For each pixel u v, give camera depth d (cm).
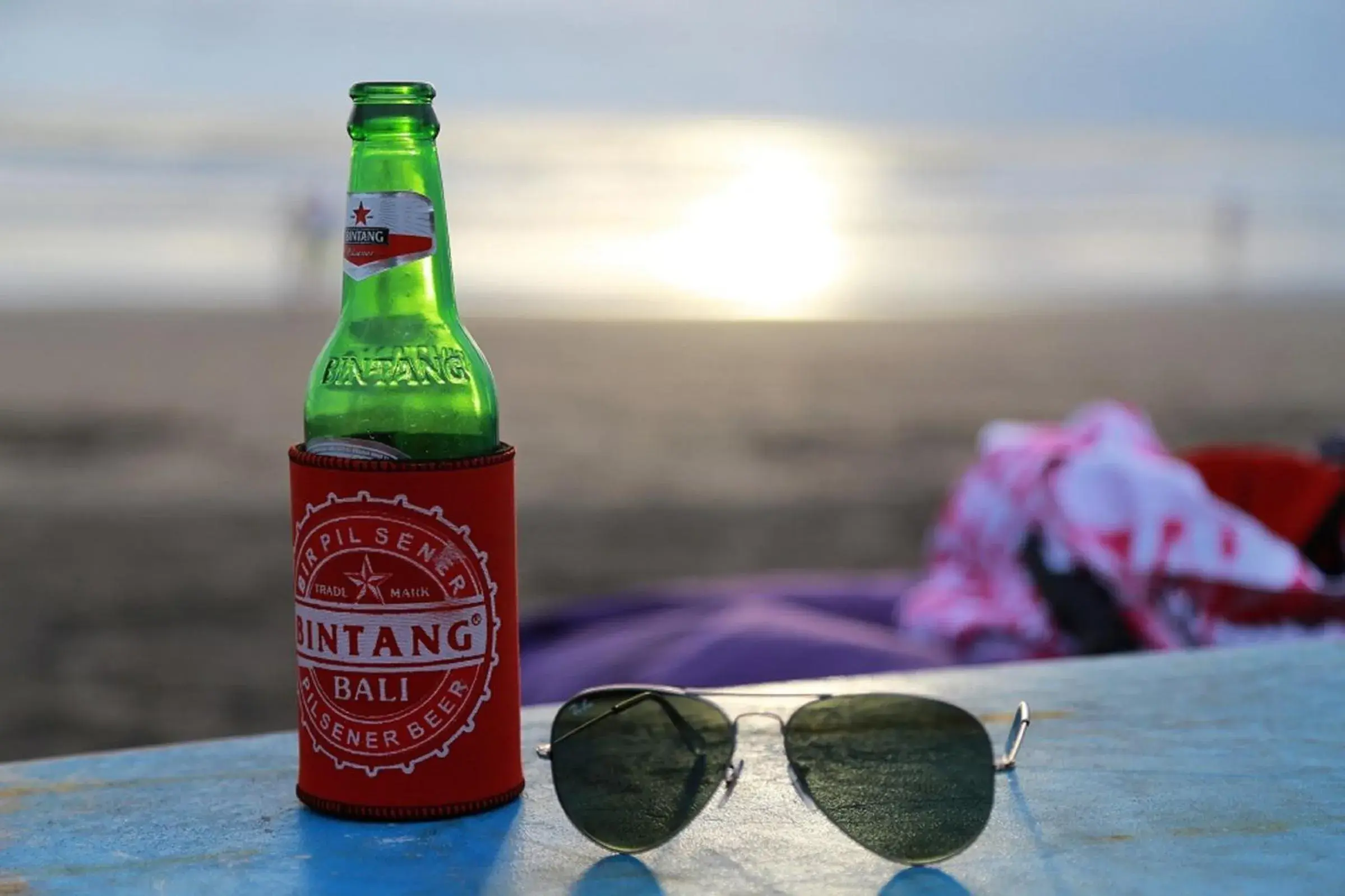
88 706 472
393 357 107
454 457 104
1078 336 1337
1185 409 993
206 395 995
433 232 105
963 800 96
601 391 1026
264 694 488
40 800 108
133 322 1332
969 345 1269
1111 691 128
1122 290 1698
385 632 101
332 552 101
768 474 812
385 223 104
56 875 95
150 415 928
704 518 716
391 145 103
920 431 920
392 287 108
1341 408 1005
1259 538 194
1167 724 120
